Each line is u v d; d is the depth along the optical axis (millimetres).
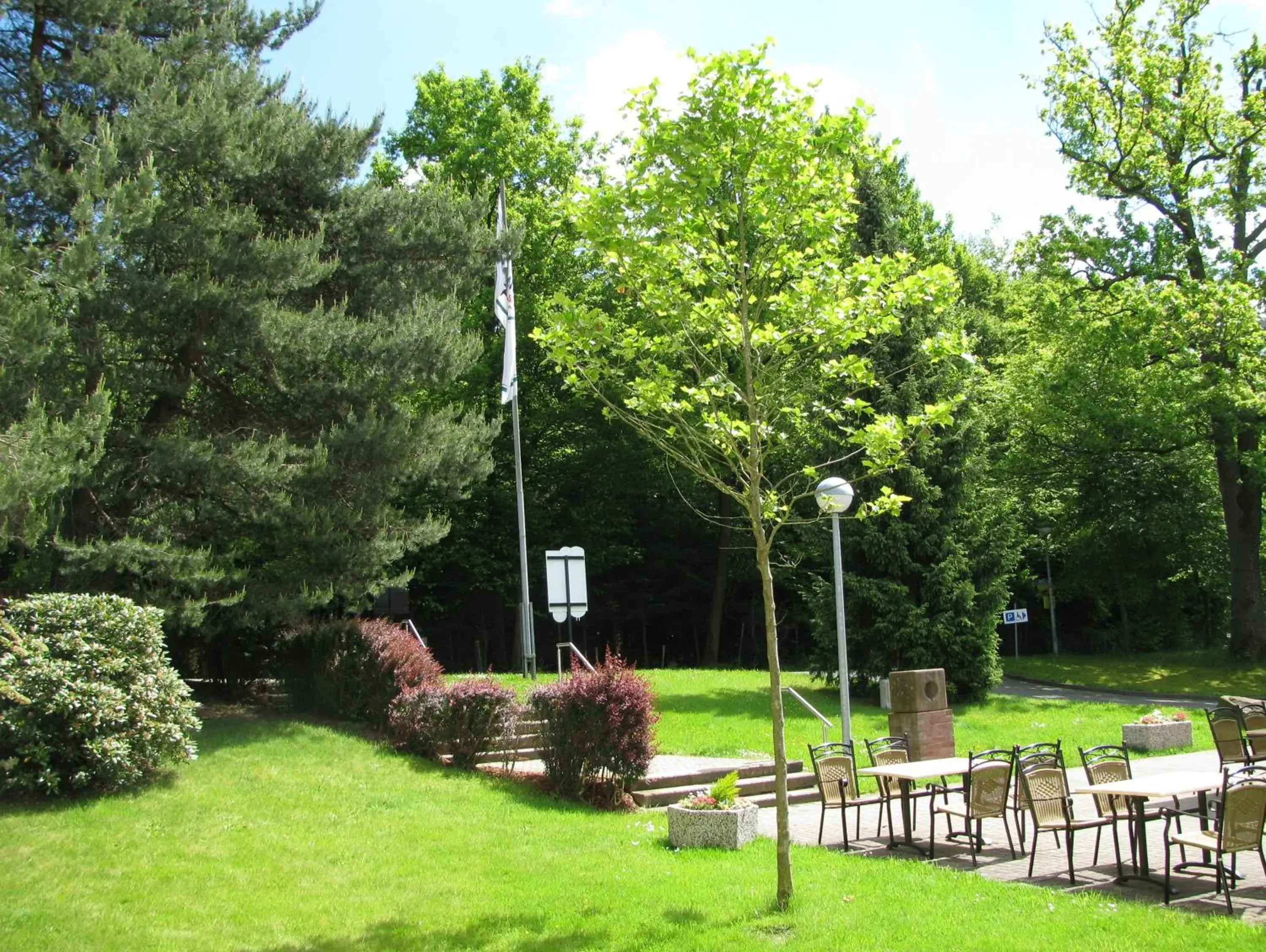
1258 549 32156
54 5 15359
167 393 15477
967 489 23547
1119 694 28625
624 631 45625
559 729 12984
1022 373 33250
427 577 36031
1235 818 7992
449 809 11844
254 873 9141
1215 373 28516
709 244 8727
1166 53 30859
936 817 12508
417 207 18312
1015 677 33000
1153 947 6910
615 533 37969
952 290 8844
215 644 17656
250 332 15055
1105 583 41906
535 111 32969
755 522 8539
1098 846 9609
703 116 8430
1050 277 32219
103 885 8477
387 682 15367
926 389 22844
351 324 15930
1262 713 15016
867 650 23094
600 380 9359
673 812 10773
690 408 8875
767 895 8695
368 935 7836
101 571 14180
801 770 14797
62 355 13859
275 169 16531
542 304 24297
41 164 13969
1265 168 30391
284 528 15320
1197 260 31609
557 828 11352
